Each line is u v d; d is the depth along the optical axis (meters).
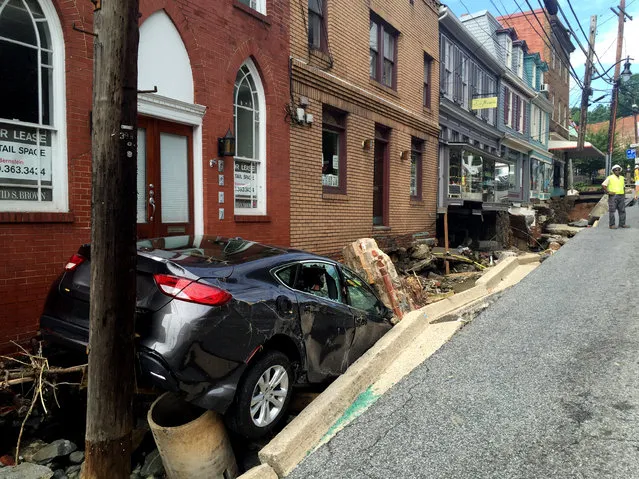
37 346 4.57
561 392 4.08
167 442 3.29
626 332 5.43
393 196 12.96
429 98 15.13
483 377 4.50
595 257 10.31
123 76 2.94
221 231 7.48
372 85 11.84
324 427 3.78
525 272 10.77
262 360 3.71
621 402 3.84
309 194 9.60
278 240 8.75
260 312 3.75
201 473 3.37
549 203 27.64
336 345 4.67
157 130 6.72
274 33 8.56
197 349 3.31
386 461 3.25
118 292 2.97
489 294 8.18
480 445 3.37
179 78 6.86
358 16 11.23
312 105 9.66
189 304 3.38
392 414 3.89
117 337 2.97
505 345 5.32
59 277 4.07
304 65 9.30
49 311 3.99
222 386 3.41
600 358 4.75
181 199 7.10
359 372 4.50
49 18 5.39
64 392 4.48
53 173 5.49
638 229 14.79
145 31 6.39
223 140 7.40
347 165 10.94
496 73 21.77
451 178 16.62
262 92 8.46
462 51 18.00
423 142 14.83
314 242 9.78
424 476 3.06
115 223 2.95
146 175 6.57
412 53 13.77
